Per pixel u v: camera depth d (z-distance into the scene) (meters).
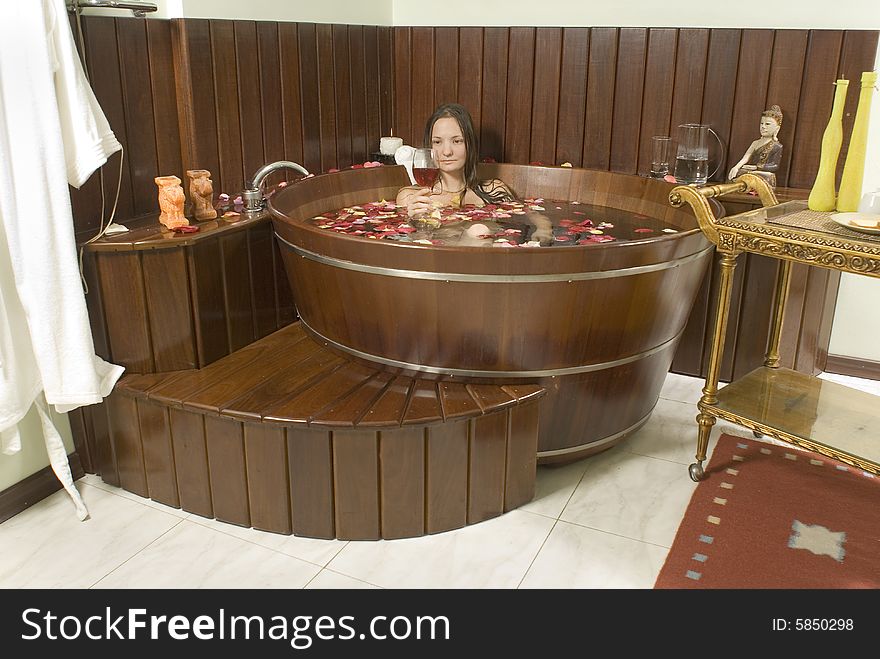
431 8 3.68
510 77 3.50
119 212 2.51
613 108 3.35
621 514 2.29
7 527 2.22
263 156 3.01
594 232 2.78
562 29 3.35
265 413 2.07
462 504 2.19
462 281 2.06
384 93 3.71
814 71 3.01
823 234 2.12
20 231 2.03
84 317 2.13
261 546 2.14
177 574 2.02
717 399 2.45
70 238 2.07
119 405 2.29
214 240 2.38
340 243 2.16
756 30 3.05
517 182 3.42
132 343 2.31
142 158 2.57
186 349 2.35
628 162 3.38
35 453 2.36
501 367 2.22
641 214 3.11
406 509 2.14
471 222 2.92
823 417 2.39
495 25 3.56
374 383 2.26
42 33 1.95
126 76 2.47
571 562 2.07
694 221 2.79
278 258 2.70
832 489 2.41
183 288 2.30
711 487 2.42
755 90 3.11
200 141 2.71
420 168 3.06
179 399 2.16
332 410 2.09
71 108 2.08
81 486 2.43
